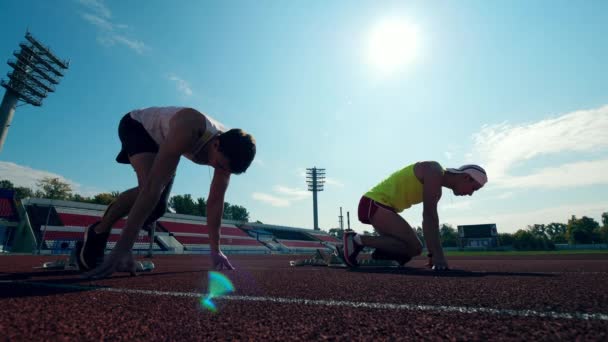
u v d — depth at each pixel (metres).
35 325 0.87
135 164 2.38
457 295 1.38
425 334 0.79
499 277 2.21
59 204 26.70
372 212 3.71
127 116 2.54
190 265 4.93
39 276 2.23
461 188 3.42
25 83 31.52
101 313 1.03
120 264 1.92
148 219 2.49
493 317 0.95
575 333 0.77
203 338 0.77
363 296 1.38
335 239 56.78
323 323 0.91
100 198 52.28
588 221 73.69
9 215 26.52
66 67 34.12
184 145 1.93
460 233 56.47
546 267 3.90
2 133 30.48
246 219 89.75
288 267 3.95
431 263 3.32
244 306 1.16
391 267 3.70
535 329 0.81
